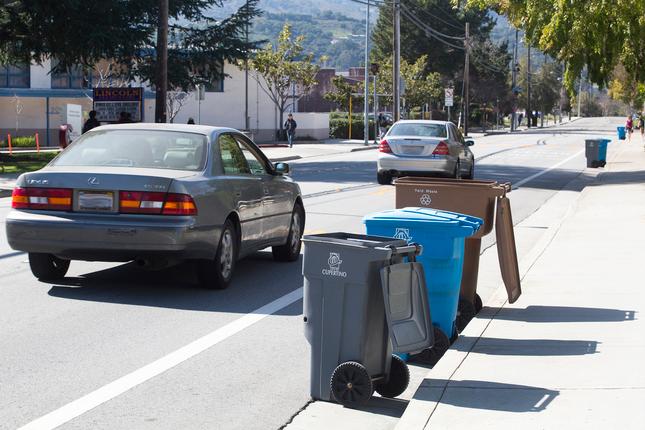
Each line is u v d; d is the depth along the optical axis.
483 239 16.61
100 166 10.86
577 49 27.16
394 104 59.25
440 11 114.56
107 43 36.53
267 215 12.41
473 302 9.55
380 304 6.75
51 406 6.69
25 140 52.69
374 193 25.39
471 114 121.25
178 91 51.47
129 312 9.86
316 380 6.86
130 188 10.37
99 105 32.06
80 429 6.22
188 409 6.73
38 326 9.14
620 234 16.52
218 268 11.00
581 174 35.62
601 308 9.88
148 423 6.39
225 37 42.78
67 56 38.12
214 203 10.76
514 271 10.05
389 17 115.19
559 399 6.56
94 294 10.77
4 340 8.55
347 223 18.36
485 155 49.88
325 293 6.74
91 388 7.15
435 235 8.19
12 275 11.89
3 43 37.88
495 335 8.69
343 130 76.88
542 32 27.91
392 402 7.04
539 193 27.28
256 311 10.06
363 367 6.63
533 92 159.12
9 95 54.22
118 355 8.12
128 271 12.33
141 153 11.09
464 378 7.17
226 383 7.40
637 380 6.96
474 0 30.22
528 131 108.88
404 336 6.75
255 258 13.89
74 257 10.63
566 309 9.90
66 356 8.05
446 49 115.75
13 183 27.36
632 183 28.88
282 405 6.90
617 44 27.56
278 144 61.38
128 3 37.88
